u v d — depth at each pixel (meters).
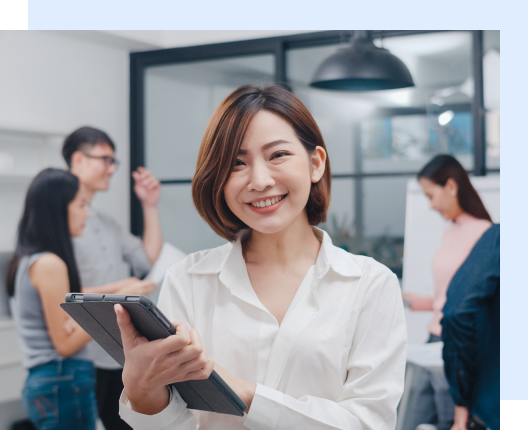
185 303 1.03
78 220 3.29
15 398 3.03
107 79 3.83
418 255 3.25
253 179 0.89
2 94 3.25
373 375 0.95
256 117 0.90
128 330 0.74
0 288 3.13
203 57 3.77
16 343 3.04
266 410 0.88
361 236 3.48
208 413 0.99
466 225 3.15
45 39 3.46
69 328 3.06
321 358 0.94
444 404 3.10
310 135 0.95
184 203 3.81
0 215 3.18
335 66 2.70
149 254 3.75
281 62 3.57
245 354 0.96
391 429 0.96
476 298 3.05
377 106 3.47
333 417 0.89
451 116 3.33
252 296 0.99
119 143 3.89
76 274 3.16
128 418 0.87
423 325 3.21
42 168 3.37
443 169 3.20
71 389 3.04
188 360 0.75
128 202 3.93
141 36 3.75
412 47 3.39
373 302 0.98
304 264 1.03
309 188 0.96
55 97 3.52
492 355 3.01
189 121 3.82
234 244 1.04
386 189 3.45
